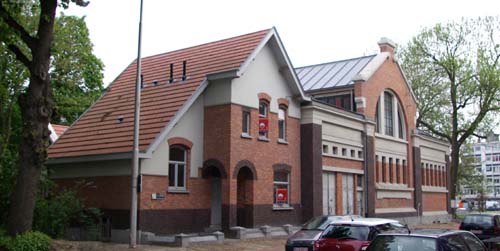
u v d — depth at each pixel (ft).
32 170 56.95
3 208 69.97
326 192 103.09
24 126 57.21
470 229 76.13
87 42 113.91
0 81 79.56
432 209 156.04
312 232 60.64
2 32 55.11
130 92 91.97
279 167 92.99
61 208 71.77
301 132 100.01
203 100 85.25
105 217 76.95
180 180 80.64
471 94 148.77
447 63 149.38
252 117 87.35
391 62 134.72
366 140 116.67
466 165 235.61
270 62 93.20
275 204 92.48
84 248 61.41
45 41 57.93
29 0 72.33
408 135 141.38
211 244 72.74
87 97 122.42
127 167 75.61
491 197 486.79
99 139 81.10
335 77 129.49
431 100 162.50
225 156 81.61
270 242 78.89
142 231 72.54
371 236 43.57
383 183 125.80
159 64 97.50
